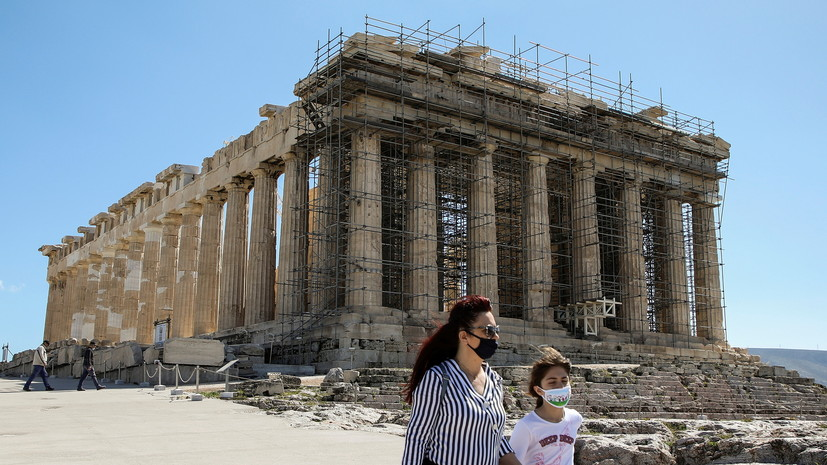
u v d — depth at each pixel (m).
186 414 19.62
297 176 45.50
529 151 47.84
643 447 13.10
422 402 6.15
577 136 49.59
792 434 14.07
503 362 42.28
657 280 56.50
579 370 33.97
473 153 45.94
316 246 45.16
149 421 17.91
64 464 11.59
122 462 11.85
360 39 41.69
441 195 52.09
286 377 27.59
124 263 67.56
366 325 38.31
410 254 42.81
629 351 47.72
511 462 6.56
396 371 30.48
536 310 46.41
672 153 55.12
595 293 48.66
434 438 6.17
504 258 54.31
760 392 39.00
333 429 16.95
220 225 55.22
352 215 41.25
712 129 57.34
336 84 40.56
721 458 13.41
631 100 53.31
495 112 46.53
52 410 20.69
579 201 50.06
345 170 44.97
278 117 47.72
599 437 13.56
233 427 16.83
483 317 6.45
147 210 62.88
